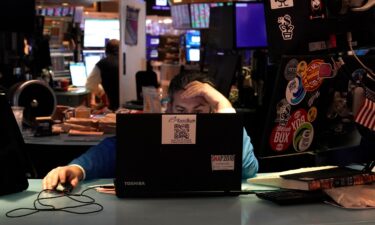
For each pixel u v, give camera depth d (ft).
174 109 7.29
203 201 5.80
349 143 6.19
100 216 5.15
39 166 10.94
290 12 5.47
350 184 6.01
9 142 6.08
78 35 23.15
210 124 5.85
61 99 20.33
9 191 6.03
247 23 13.00
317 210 5.48
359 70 5.80
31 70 15.05
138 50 22.11
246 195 6.08
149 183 5.86
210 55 14.92
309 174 6.27
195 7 19.51
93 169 6.95
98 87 20.22
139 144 5.80
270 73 11.41
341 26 5.67
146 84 18.67
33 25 12.55
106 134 11.29
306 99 5.65
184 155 5.85
